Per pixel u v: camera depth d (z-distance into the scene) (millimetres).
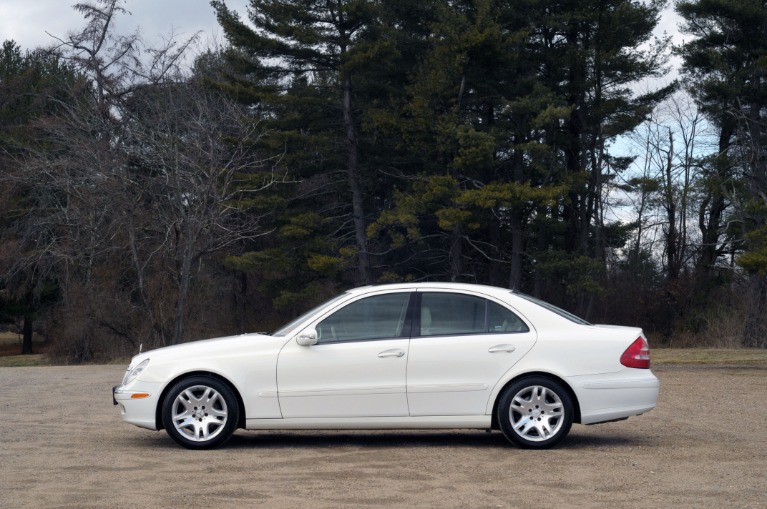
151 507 6539
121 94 32062
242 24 34781
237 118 30969
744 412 11891
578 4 36281
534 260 38062
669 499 6793
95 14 34094
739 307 36812
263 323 43094
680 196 39875
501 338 8914
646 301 42500
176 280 29812
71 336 34500
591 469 7930
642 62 37250
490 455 8625
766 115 37219
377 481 7438
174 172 27828
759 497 6844
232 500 6766
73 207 32375
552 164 36000
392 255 40969
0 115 41625
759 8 33219
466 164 32906
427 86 33469
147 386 8898
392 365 8836
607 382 8836
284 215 37469
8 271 37844
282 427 8844
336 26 35719
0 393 14703
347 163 38750
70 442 9414
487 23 32688
